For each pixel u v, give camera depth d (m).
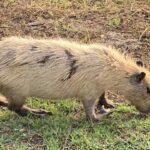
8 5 11.25
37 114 8.18
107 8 11.27
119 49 9.91
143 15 11.03
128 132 7.76
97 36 10.31
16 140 7.55
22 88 7.82
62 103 8.55
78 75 7.89
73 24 10.72
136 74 8.05
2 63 7.77
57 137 7.59
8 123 7.93
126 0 11.54
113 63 8.05
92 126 7.86
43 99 8.32
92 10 11.20
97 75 7.92
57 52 7.91
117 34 10.41
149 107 8.23
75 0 11.56
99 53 8.06
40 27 10.59
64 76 7.86
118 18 10.88
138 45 10.05
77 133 7.64
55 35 10.34
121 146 7.44
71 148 7.40
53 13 11.07
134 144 7.46
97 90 8.02
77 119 8.14
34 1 11.47
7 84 7.80
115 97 8.80
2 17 10.84
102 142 7.52
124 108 8.41
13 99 7.95
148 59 9.64
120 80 8.06
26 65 7.78
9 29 10.46
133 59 9.20
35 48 7.89
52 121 7.94
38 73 7.80
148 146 7.42
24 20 10.78
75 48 8.05
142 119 8.16
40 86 7.86
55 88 7.90
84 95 8.01
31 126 7.87
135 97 8.17
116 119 8.17
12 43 7.93
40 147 7.43
